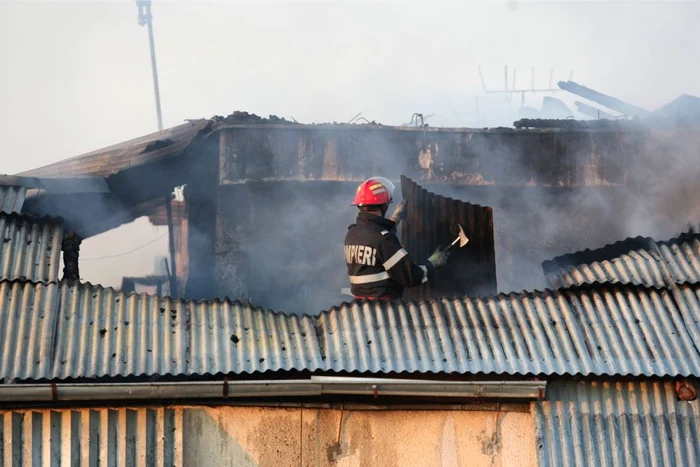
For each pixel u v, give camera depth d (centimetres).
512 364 2947
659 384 3081
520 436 3025
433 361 2942
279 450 2975
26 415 2822
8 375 2733
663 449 3023
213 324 2995
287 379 2886
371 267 3212
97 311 2964
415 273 3180
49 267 3061
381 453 3009
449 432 3028
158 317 2992
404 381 2869
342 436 3006
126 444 2861
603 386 3062
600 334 3052
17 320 2873
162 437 2900
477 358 2961
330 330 3031
